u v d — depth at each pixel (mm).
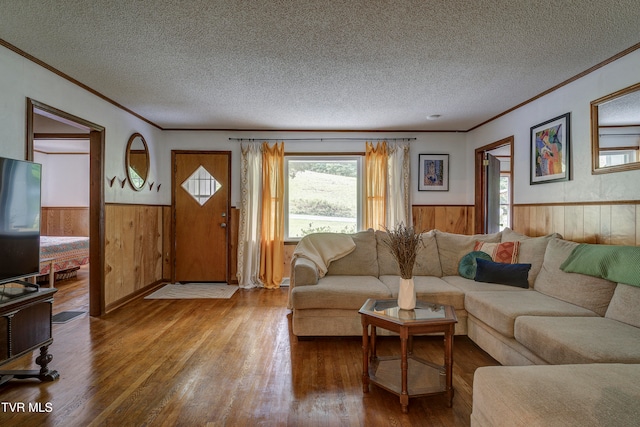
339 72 3000
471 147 5117
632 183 2521
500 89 3416
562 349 1804
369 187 5059
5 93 2486
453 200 5238
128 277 4172
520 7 2033
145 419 1836
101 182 3607
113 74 3045
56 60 2762
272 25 2242
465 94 3566
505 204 6707
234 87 3373
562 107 3244
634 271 2086
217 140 5148
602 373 1412
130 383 2215
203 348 2781
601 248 2408
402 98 3705
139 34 2357
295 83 3270
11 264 2172
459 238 3721
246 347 2816
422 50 2588
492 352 2547
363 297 2924
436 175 5230
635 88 2484
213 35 2371
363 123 4777
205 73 3023
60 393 2088
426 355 2729
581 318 2160
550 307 2369
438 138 5234
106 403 1982
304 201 5270
